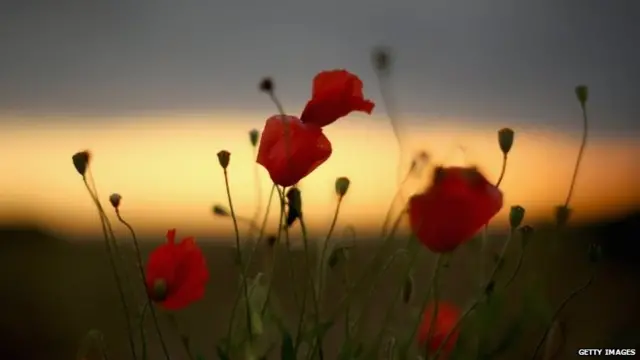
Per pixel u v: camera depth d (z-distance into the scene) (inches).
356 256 47.3
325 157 42.2
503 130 41.5
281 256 47.1
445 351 44.3
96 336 46.9
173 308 43.0
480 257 46.3
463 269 47.5
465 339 43.5
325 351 46.1
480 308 43.3
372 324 46.0
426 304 45.1
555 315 43.7
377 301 46.5
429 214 40.3
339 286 46.5
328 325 42.8
